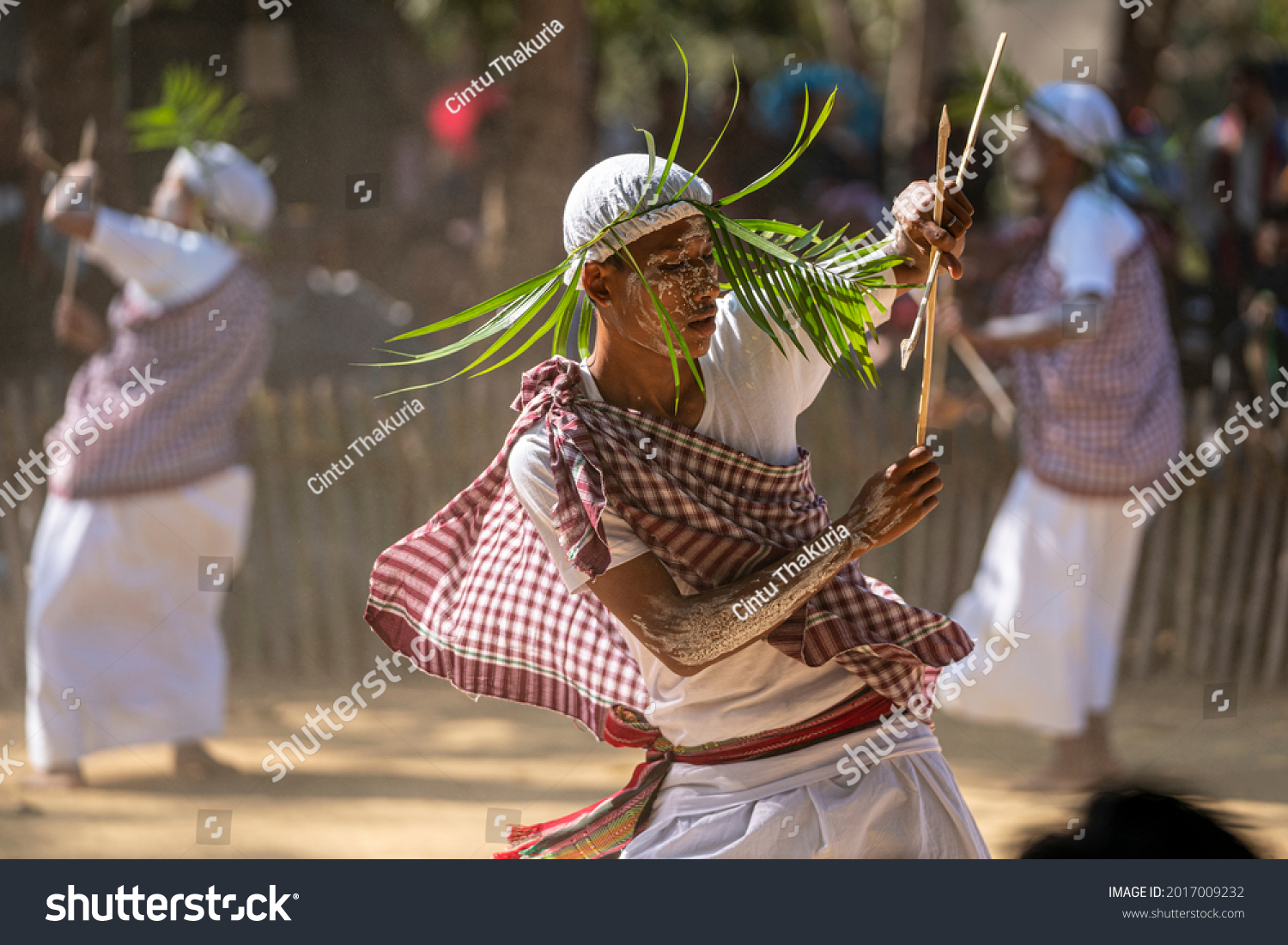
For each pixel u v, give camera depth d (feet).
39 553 27.35
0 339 40.78
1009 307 29.35
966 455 39.22
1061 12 52.49
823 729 13.43
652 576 12.69
